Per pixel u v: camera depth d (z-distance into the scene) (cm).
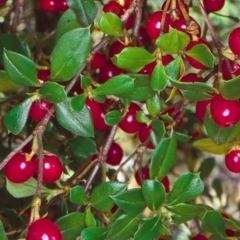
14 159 22
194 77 25
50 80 22
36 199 21
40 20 35
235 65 22
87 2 25
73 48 22
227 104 22
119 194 22
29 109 22
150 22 23
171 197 22
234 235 26
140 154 25
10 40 26
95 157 28
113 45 25
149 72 23
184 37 21
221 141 23
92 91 22
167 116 24
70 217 23
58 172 23
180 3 23
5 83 24
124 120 25
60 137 28
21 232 24
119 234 22
